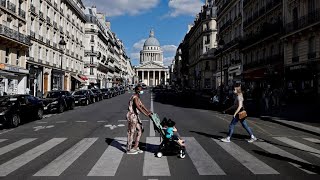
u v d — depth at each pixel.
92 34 70.50
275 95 24.31
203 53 75.62
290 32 27.58
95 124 14.48
